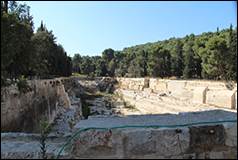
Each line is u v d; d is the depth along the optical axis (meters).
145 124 12.31
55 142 15.98
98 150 11.84
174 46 120.12
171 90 87.75
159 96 85.62
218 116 13.48
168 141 11.52
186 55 98.12
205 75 84.62
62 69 100.00
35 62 27.69
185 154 11.52
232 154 11.64
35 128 35.91
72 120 53.91
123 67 165.25
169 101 74.62
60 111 60.50
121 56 185.12
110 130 11.84
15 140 16.53
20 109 30.67
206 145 11.65
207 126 11.78
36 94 40.00
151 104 79.25
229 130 11.77
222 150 11.66
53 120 51.72
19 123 29.83
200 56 85.44
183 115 14.07
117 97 116.19
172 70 112.69
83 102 99.69
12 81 25.80
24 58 25.70
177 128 11.69
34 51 27.16
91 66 183.25
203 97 64.50
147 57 137.62
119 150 11.58
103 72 177.38
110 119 13.95
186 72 97.75
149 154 11.46
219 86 63.00
